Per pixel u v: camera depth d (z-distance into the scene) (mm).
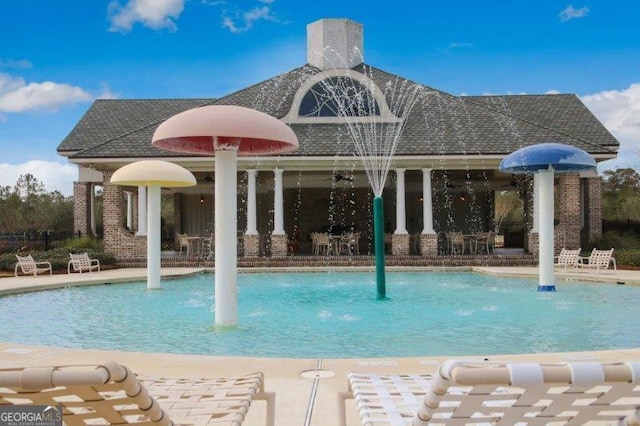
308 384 5117
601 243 23766
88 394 2215
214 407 3111
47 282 15273
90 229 28531
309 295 13453
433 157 22391
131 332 8953
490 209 29406
